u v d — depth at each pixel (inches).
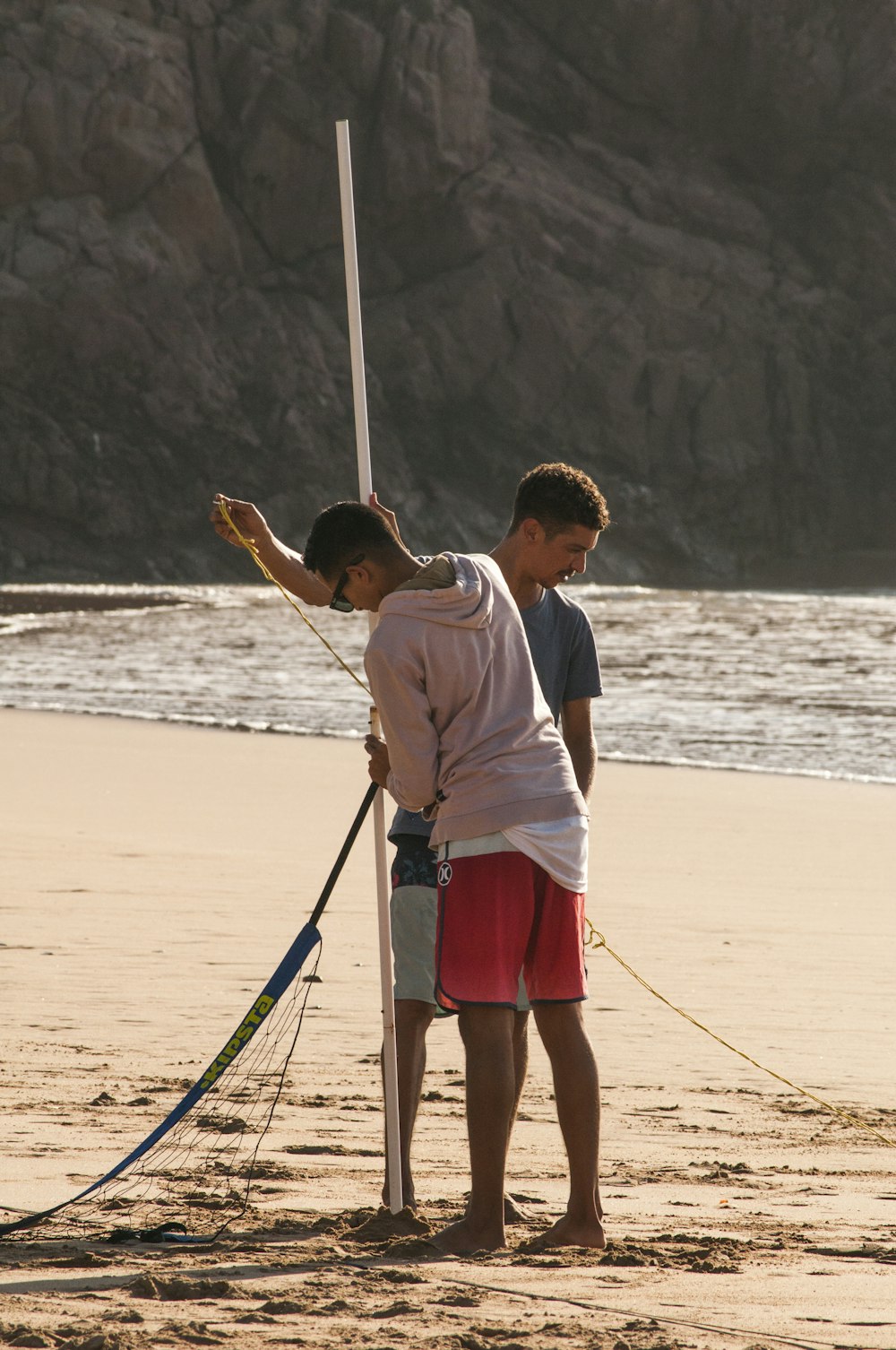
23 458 6476.4
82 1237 374.6
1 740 1996.8
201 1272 339.6
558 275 7150.6
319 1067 594.6
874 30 7332.7
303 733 2167.8
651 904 1006.4
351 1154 474.9
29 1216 385.7
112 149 6530.5
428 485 7007.9
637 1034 678.5
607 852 1236.5
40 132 6417.3
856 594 6796.3
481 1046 379.6
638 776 1761.8
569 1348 278.4
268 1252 360.5
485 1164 378.0
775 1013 717.3
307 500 6815.9
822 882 1104.8
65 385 6540.4
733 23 7293.3
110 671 3073.3
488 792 383.6
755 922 944.3
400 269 7135.8
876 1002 741.3
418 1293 324.8
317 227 6983.3
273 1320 295.4
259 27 6840.6
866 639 3909.9
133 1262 348.5
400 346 7022.6
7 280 6397.6
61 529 6609.3
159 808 1427.2
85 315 6491.1
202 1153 466.9
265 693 2716.5
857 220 7460.6
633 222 7298.2
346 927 889.5
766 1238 389.1
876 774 1825.8
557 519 433.4
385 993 400.2
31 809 1392.7
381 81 6914.4
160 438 6668.3
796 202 7613.2
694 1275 346.3
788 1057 639.8
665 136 7509.8
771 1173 471.8
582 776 454.9
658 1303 319.3
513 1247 378.6
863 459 7500.0
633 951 856.9
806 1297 326.0
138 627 4097.0
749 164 7588.6
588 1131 383.9
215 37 6801.2
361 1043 634.8
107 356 6555.1
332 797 1535.4
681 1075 610.5
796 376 7391.7
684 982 780.0
